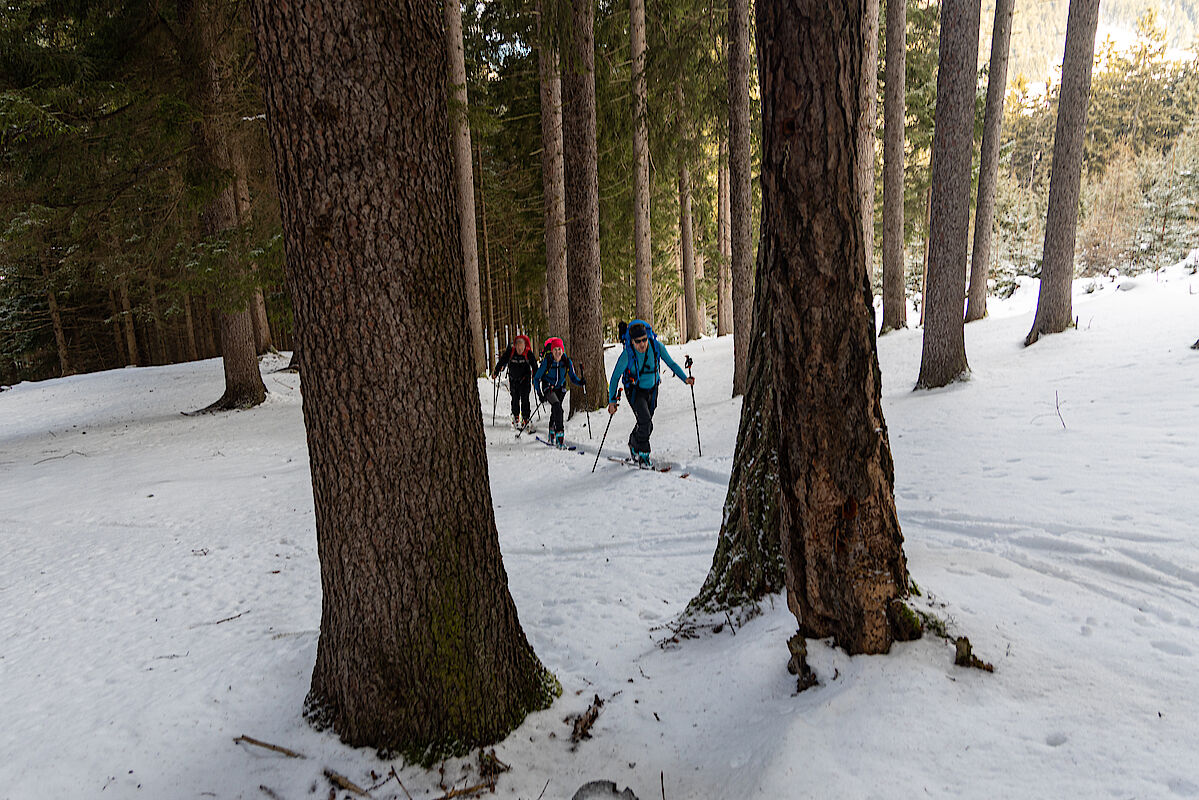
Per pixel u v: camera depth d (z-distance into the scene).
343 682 2.23
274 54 1.85
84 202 10.49
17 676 2.98
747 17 9.66
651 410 7.28
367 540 2.10
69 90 8.64
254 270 10.98
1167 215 31.81
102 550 5.16
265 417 11.93
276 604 3.81
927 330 8.87
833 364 2.03
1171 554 2.90
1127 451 4.62
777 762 1.81
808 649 2.26
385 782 2.04
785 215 1.98
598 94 13.45
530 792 2.00
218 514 6.18
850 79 1.89
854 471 2.10
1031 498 4.04
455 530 2.17
